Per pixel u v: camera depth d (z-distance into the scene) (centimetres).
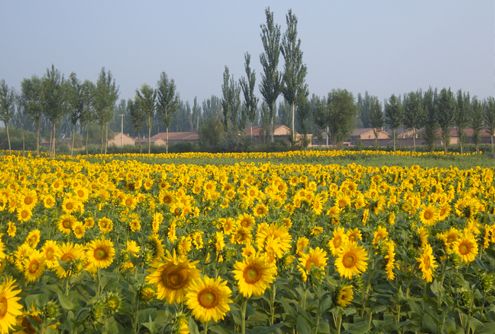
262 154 5075
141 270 605
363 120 13900
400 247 745
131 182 1761
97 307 416
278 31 7119
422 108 7306
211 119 8012
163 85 6372
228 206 1215
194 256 645
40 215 972
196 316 363
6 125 5803
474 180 1797
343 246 527
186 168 2512
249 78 7481
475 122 7306
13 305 335
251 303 555
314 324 491
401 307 612
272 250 538
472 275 684
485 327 542
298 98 6994
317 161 4353
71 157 4506
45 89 5559
